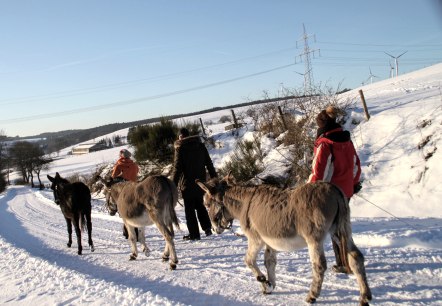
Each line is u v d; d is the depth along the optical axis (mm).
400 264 5445
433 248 5969
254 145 15008
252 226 4891
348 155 5109
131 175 9070
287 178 11891
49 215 15320
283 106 16391
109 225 11453
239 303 4801
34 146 62094
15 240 10273
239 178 13367
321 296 4711
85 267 7086
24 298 5406
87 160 66062
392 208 9141
